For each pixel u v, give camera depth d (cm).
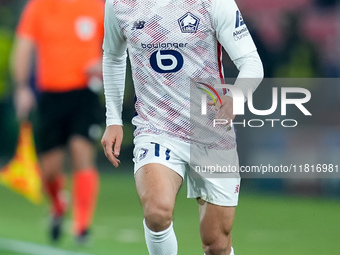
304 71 6297
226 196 1817
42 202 4650
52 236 2966
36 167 3312
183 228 3428
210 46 1777
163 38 1758
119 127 1881
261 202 4784
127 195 5206
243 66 1748
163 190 1664
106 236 3155
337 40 6506
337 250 2841
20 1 7406
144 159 1750
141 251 2748
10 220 3759
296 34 6500
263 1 6619
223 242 1859
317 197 5194
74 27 2978
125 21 1777
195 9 1750
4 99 7338
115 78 1888
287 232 3362
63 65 2945
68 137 2958
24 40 3012
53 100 2948
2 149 7500
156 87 1786
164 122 1786
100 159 7375
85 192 2875
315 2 6656
